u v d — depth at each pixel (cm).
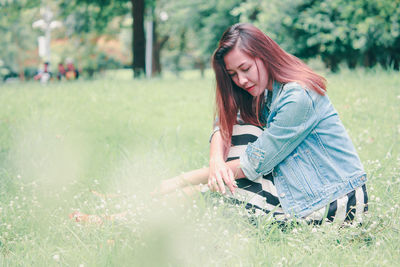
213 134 282
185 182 269
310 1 1338
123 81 1120
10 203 284
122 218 245
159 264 202
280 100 246
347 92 685
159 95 849
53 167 391
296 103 238
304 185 243
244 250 209
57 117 613
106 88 938
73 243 230
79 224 247
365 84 753
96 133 538
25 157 411
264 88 250
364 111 557
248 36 243
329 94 671
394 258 204
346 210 238
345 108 566
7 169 379
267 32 1394
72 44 3778
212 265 199
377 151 403
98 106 733
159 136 506
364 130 458
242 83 248
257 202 248
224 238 217
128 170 358
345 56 1472
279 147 242
